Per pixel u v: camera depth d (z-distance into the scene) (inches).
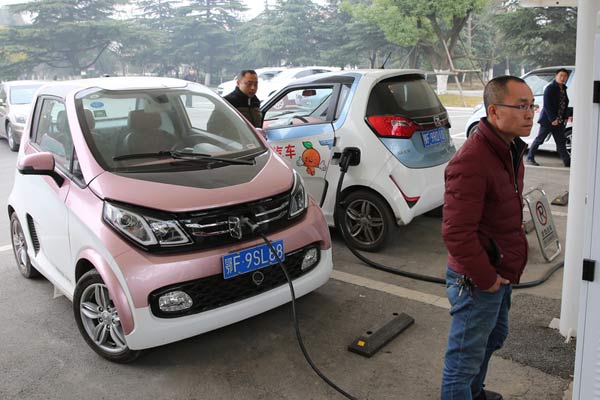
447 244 85.7
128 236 119.3
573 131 128.3
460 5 1105.4
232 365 127.9
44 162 139.2
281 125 216.4
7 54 1999.3
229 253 122.3
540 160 364.2
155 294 116.6
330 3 1892.2
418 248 201.9
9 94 491.2
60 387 121.0
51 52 2086.6
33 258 167.9
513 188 87.4
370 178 187.9
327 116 199.6
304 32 1908.2
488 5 1285.7
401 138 185.0
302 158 203.9
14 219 182.1
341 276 177.8
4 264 198.7
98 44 2124.8
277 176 141.3
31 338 142.9
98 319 131.3
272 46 1883.6
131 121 149.5
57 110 159.3
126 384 121.6
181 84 173.2
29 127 176.2
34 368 128.8
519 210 88.8
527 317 144.1
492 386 115.5
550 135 361.1
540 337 133.6
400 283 171.3
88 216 126.8
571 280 129.6
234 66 2225.6
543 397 111.4
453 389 92.8
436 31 1178.6
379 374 122.2
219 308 123.0
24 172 137.4
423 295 162.1
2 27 2076.8
